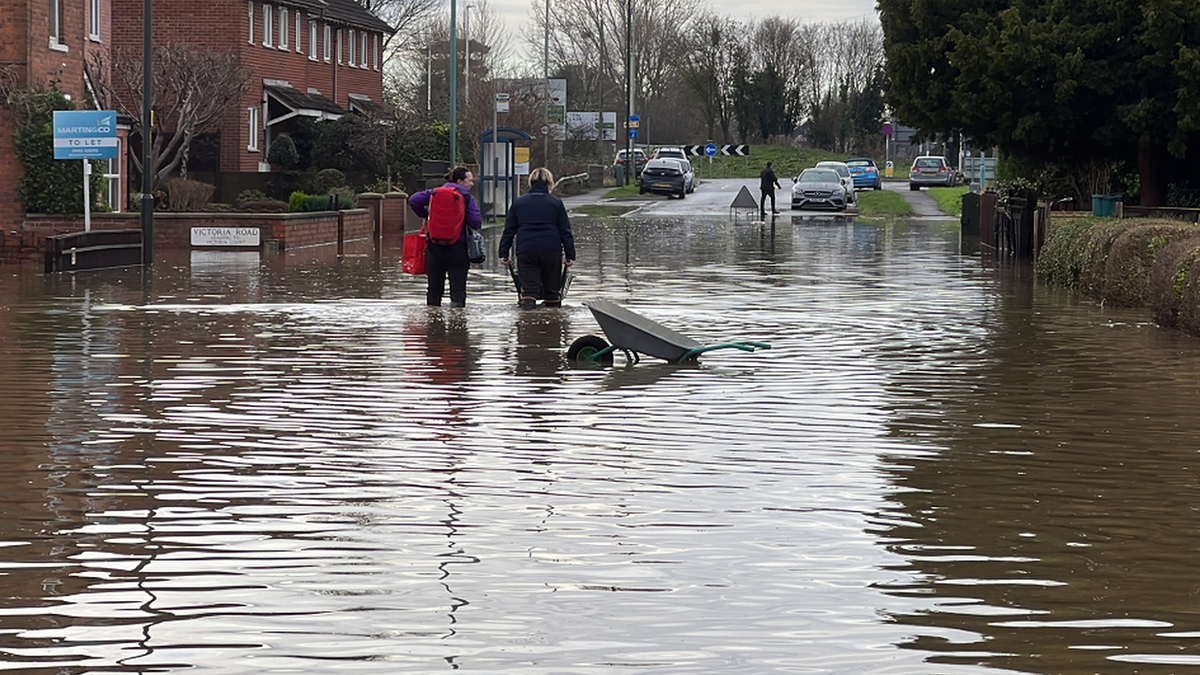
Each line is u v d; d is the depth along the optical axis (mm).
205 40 54750
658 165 74938
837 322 19000
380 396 12680
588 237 42031
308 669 5836
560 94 82812
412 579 7059
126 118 42250
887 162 113375
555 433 10938
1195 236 18500
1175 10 28609
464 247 20859
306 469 9555
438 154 60188
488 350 15961
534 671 5820
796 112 136375
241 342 16578
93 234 29047
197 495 8781
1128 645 6195
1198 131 29344
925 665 5934
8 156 35000
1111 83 29688
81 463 9703
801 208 62594
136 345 16250
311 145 58156
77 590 6867
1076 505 8695
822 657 6012
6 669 5840
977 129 32062
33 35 34969
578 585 6980
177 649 6066
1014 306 21297
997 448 10438
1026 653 6090
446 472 9500
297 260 32531
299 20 61125
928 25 32188
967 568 7332
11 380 13492
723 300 22094
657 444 10523
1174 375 14180
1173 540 7910
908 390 13203
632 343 14875
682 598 6781
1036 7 31156
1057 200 33312
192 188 41312
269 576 7098
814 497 8852
